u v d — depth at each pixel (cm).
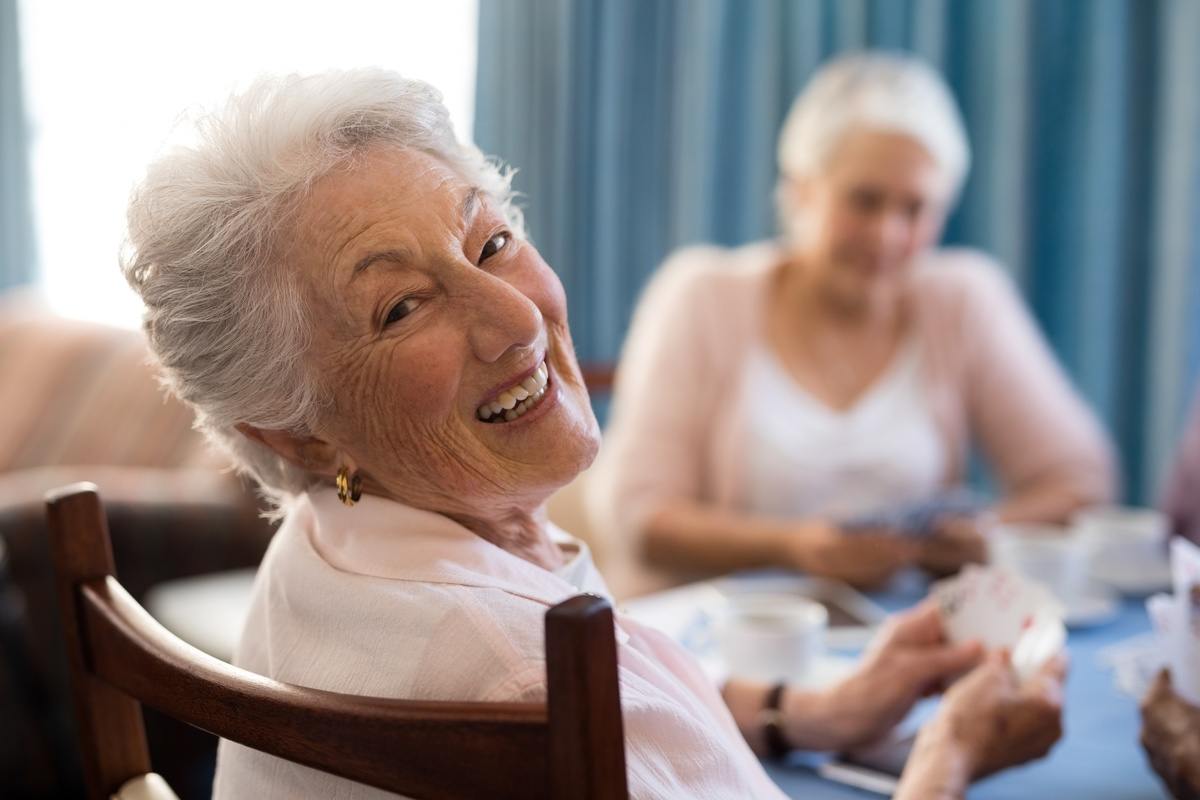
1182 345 248
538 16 338
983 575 111
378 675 72
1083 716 113
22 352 362
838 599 152
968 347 214
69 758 256
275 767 78
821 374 212
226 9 393
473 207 82
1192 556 96
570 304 342
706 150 308
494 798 56
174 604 230
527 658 68
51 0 421
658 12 325
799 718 108
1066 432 213
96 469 309
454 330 78
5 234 439
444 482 82
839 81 211
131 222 81
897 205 203
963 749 95
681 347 215
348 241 77
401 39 372
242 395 81
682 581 200
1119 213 257
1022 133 260
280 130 78
